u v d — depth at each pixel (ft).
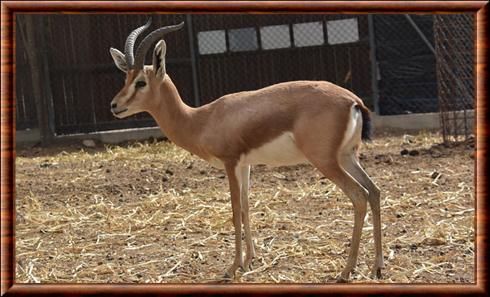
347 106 19.03
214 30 50.21
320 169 19.13
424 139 42.34
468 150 37.40
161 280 20.48
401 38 48.29
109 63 50.55
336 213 27.66
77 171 38.42
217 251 23.41
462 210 26.89
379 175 33.63
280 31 49.73
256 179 34.32
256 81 50.37
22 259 23.43
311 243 23.66
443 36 40.96
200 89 50.65
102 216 28.99
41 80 49.19
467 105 42.50
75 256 23.56
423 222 25.59
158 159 40.63
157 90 21.66
